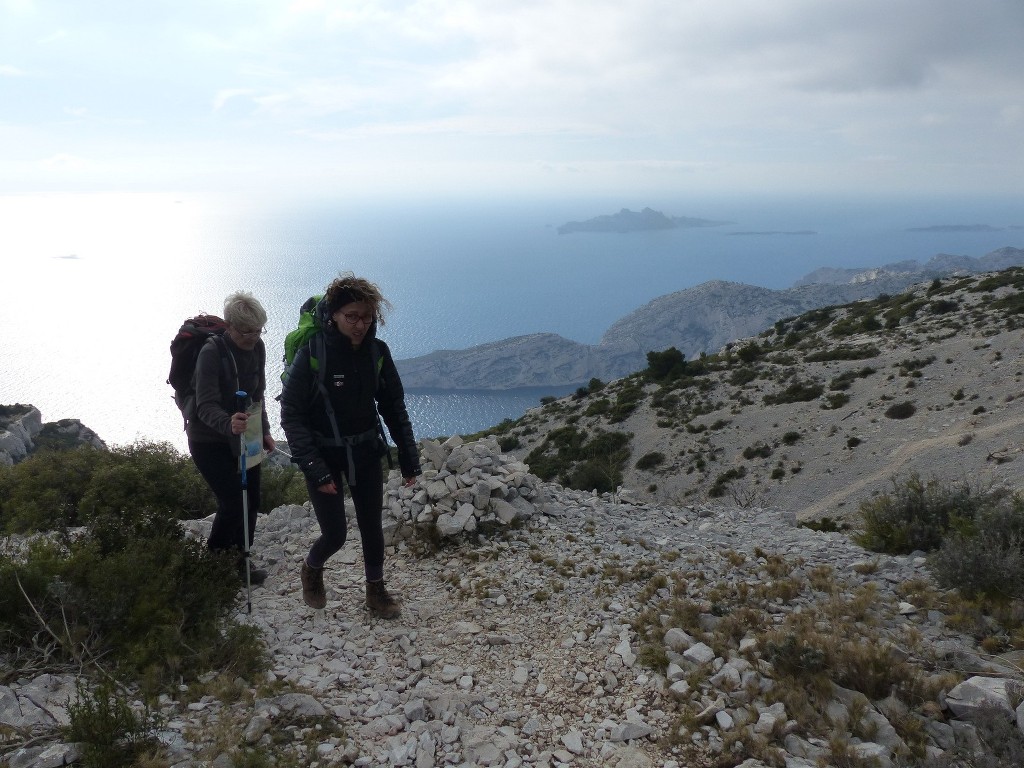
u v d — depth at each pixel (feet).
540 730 11.30
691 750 10.40
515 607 16.42
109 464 24.86
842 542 22.59
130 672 11.25
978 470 98.12
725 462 139.95
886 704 11.50
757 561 19.60
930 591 16.12
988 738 10.05
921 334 177.99
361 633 14.96
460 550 20.15
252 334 15.02
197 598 14.14
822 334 217.56
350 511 22.74
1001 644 13.44
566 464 160.15
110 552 15.53
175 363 15.25
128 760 9.00
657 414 172.65
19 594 12.39
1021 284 193.88
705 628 14.75
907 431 125.90
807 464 128.67
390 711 11.59
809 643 12.95
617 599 16.56
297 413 13.80
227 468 15.78
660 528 23.99
